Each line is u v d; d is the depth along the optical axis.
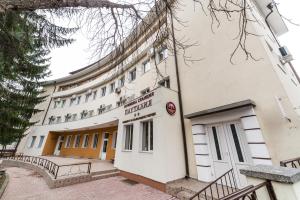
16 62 8.81
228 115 5.38
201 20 7.85
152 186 5.94
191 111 7.04
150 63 10.87
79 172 7.51
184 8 9.12
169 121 6.70
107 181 7.02
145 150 7.07
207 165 5.70
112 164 10.41
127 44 4.08
